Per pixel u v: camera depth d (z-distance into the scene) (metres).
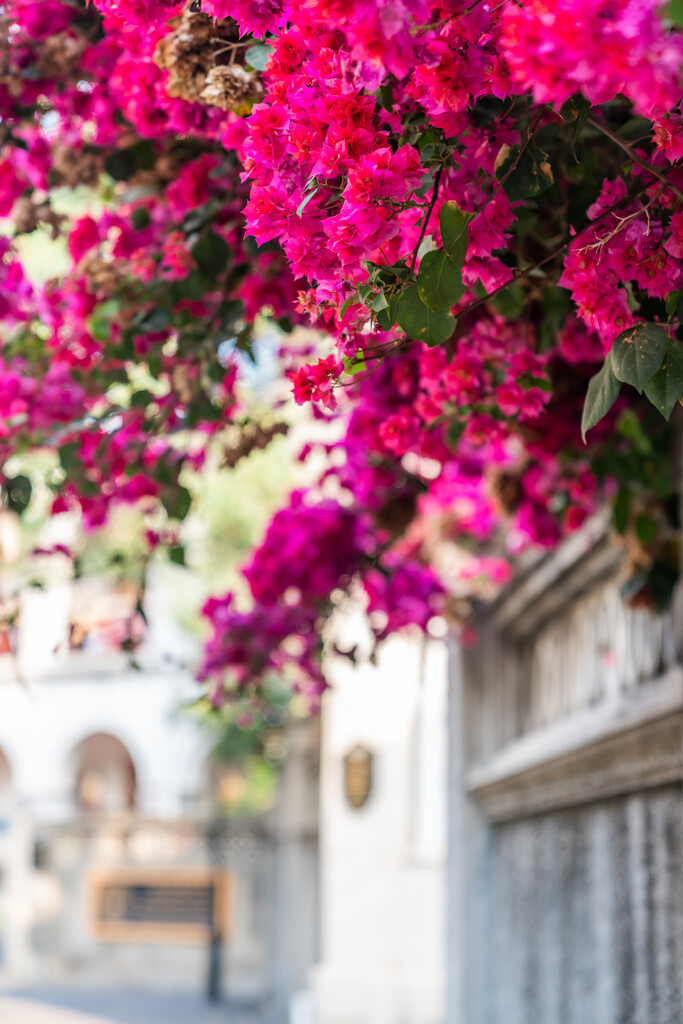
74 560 3.58
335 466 3.97
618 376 1.50
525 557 4.46
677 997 2.84
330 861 8.61
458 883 5.37
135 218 2.84
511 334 2.10
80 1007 14.51
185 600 13.43
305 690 4.64
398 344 1.60
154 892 17.77
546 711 4.56
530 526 3.63
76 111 2.76
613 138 1.55
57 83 2.75
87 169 2.82
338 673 8.83
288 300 2.61
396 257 1.54
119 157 2.76
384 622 4.54
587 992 3.66
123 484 3.33
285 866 12.90
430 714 8.66
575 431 2.93
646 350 1.50
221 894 16.89
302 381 1.59
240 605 8.12
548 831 4.26
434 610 4.39
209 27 2.04
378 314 1.55
